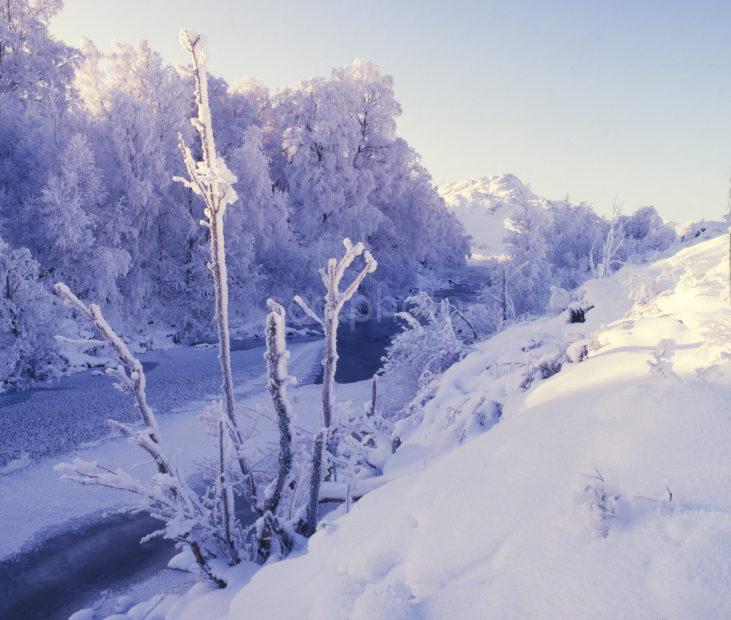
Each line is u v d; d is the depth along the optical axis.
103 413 16.31
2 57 29.16
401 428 8.01
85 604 7.24
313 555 3.12
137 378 4.98
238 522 5.57
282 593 2.82
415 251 50.06
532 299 23.89
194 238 32.84
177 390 19.56
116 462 12.37
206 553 5.18
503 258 24.56
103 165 28.84
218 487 5.13
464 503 2.38
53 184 24.00
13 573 8.02
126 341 27.59
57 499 10.50
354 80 46.69
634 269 8.62
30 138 25.55
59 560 8.38
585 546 1.79
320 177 42.28
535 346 7.62
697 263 6.78
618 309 6.82
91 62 33.09
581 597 1.61
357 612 1.97
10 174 25.89
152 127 29.62
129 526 9.49
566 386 3.39
